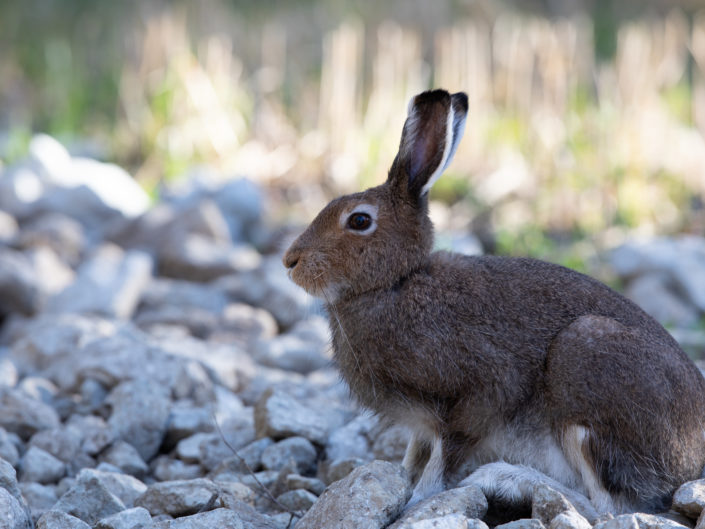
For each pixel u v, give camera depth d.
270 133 19.33
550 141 17.47
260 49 22.72
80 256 14.52
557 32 19.89
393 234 6.80
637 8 26.06
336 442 8.13
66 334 10.52
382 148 17.66
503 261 6.93
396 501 5.96
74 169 16.53
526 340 6.48
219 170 18.00
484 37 21.48
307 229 7.07
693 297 12.60
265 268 13.67
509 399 6.47
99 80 22.58
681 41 21.22
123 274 12.68
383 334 6.71
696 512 6.05
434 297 6.62
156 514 6.70
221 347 10.99
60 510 6.56
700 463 6.51
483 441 6.64
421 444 7.12
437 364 6.55
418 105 6.80
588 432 6.23
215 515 6.08
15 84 23.30
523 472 6.40
